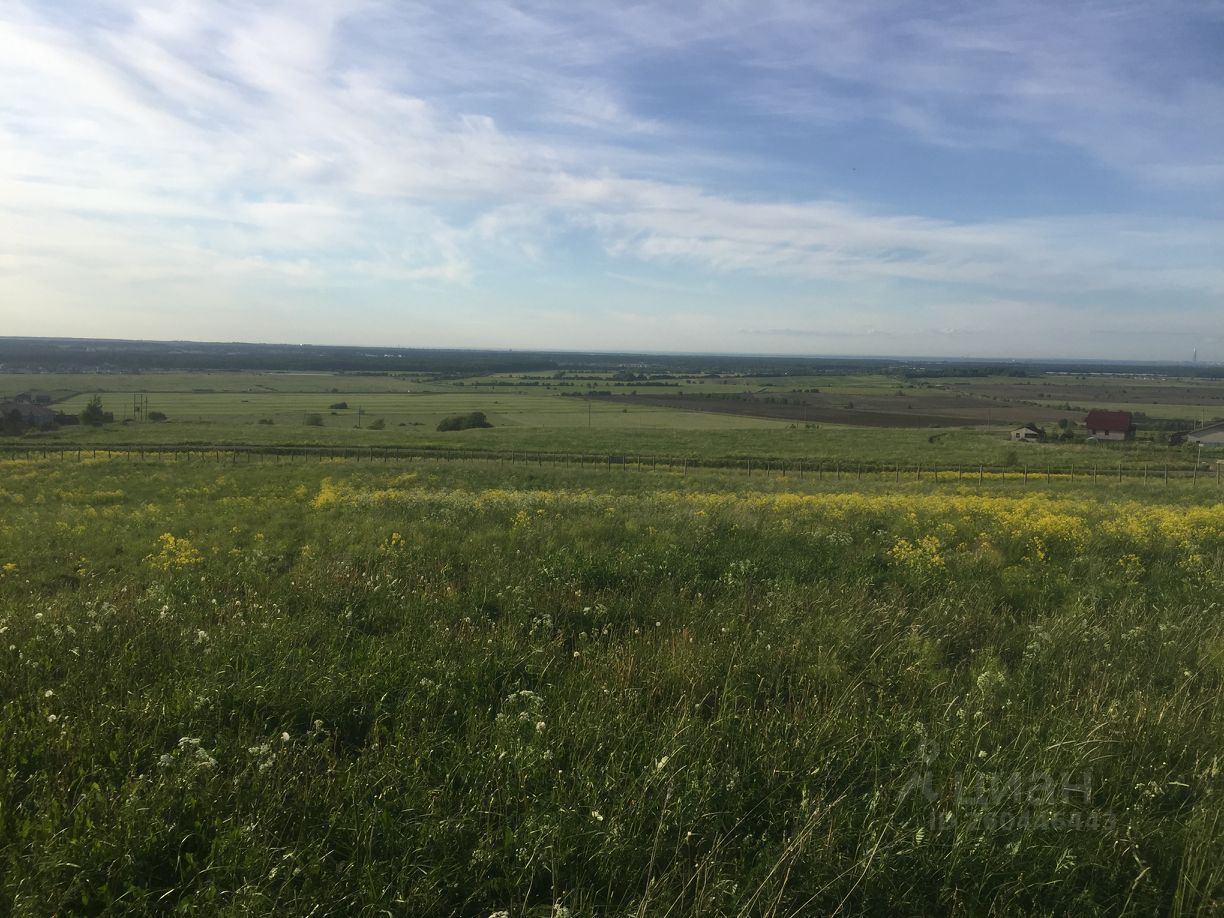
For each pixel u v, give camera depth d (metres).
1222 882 3.46
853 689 5.46
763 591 8.45
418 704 5.12
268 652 5.89
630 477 42.38
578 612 7.61
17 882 3.27
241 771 4.19
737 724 4.88
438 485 35.78
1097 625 6.97
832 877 3.54
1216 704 5.22
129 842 3.51
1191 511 17.20
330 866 3.60
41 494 25.94
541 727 4.57
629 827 3.80
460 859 3.64
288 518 18.06
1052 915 3.38
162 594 7.99
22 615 7.29
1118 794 4.22
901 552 10.25
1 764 4.14
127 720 4.72
